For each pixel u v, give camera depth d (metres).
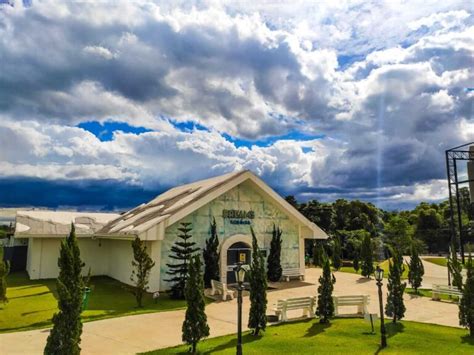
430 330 12.57
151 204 30.53
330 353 10.14
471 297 12.19
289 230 25.52
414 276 20.30
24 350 10.63
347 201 65.81
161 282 19.88
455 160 29.75
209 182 26.23
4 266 16.69
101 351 10.62
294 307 14.35
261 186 23.48
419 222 72.50
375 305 17.00
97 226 29.69
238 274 9.80
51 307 16.52
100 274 28.11
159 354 10.30
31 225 27.42
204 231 21.80
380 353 10.16
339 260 32.75
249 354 10.14
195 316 10.45
